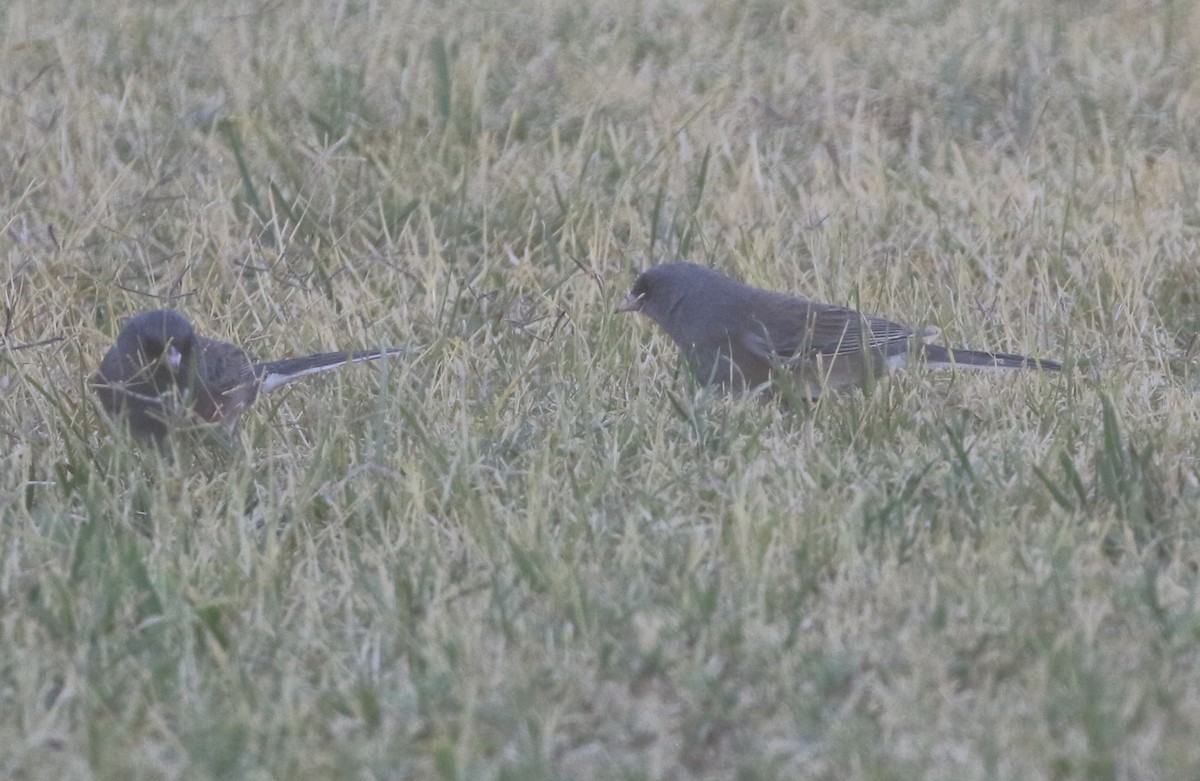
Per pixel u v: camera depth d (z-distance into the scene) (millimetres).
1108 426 8922
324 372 10805
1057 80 16328
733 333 10703
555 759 6527
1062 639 6945
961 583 7656
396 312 11625
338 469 9594
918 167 14289
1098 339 11469
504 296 12156
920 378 10625
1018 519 8586
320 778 6312
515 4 18422
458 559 8281
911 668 6906
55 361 10969
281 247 12594
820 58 16609
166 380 9461
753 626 7293
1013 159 14906
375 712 6777
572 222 13242
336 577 8172
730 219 13398
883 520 8367
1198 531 8328
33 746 6480
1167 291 12398
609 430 9805
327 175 13867
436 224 13312
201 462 9531
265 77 15648
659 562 8094
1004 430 9836
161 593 7789
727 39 17531
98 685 7008
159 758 6500
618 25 17641
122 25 17172
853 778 6172
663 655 7098
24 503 8883
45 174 13773
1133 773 6133
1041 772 6148
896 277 12289
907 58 16719
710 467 9297
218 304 12008
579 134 15219
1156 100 16016
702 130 14961
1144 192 13859
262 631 7496
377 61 16391
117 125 14648
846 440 9844
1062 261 12508
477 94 15281
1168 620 7211
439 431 9891
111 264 12602
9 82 15516
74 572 8055
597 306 12109
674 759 6480
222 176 14008
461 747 6367
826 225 13102
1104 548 8297
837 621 7332
